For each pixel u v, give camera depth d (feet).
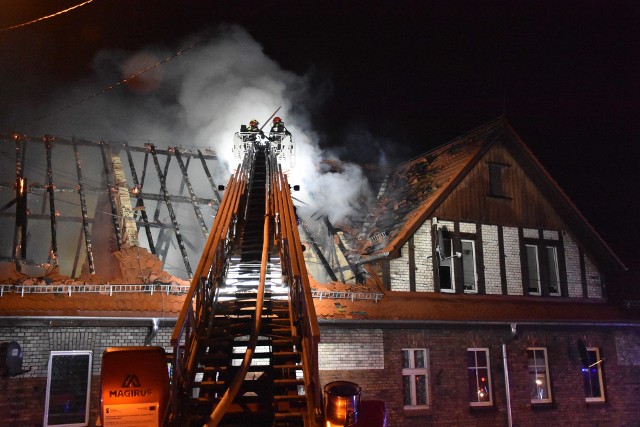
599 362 49.57
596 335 50.03
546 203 54.65
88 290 35.76
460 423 43.04
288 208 33.71
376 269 46.32
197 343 23.75
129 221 47.37
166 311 36.19
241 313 27.76
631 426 48.75
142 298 36.58
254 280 32.14
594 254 54.95
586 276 53.83
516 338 46.80
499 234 51.44
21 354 33.24
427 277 47.01
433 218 48.83
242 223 41.93
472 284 49.49
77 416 34.19
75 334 34.96
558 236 54.03
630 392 49.73
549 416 46.19
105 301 35.60
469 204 50.85
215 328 25.70
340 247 50.57
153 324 35.94
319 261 50.72
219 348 25.00
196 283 23.39
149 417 19.51
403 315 42.60
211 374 23.21
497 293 49.62
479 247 50.14
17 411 32.83
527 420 45.32
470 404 44.34
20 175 51.55
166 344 36.58
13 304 33.27
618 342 50.75
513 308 48.24
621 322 50.39
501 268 50.49
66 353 34.71
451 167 53.78
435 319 43.19
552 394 46.98
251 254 37.04
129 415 19.45
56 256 43.88
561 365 47.93
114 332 35.81
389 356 42.09
